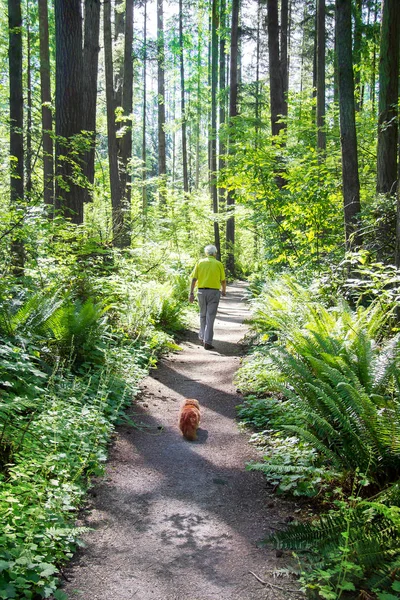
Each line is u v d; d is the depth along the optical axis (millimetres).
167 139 63531
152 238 16078
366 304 7441
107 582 2781
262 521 3473
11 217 7480
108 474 4121
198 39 33188
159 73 26094
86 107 12883
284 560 3006
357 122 12484
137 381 6520
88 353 6367
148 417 5547
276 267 11523
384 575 2582
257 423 5285
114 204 13477
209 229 25406
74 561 2963
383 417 3459
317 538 2904
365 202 9984
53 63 21391
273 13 13305
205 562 2990
